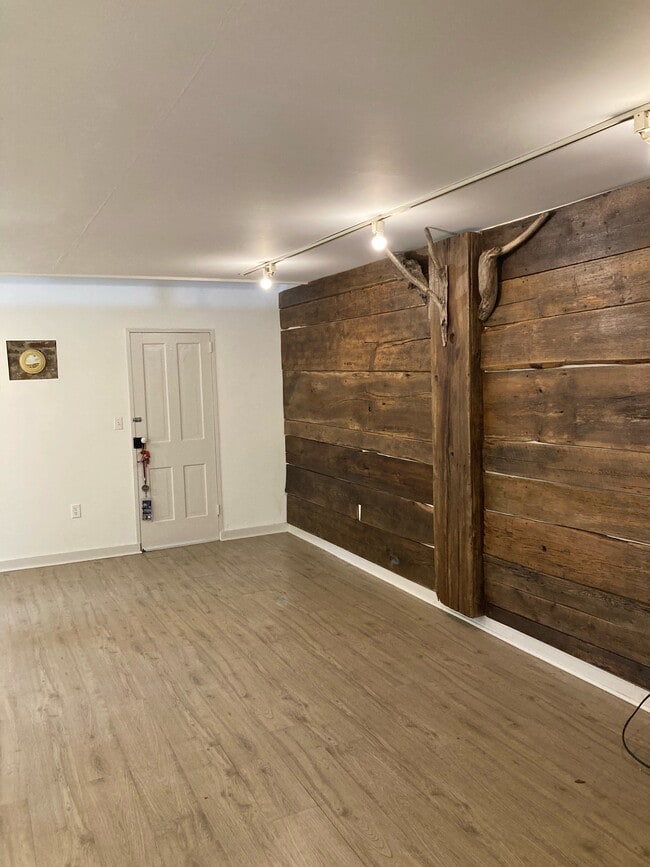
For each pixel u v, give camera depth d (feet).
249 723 9.43
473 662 11.11
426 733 9.04
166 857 6.84
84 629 13.09
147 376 18.43
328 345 17.06
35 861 6.82
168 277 16.35
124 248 12.37
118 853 6.91
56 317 17.30
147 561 17.72
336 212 10.00
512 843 6.90
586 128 6.70
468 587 12.23
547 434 10.61
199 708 9.89
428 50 4.98
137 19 4.43
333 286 16.55
